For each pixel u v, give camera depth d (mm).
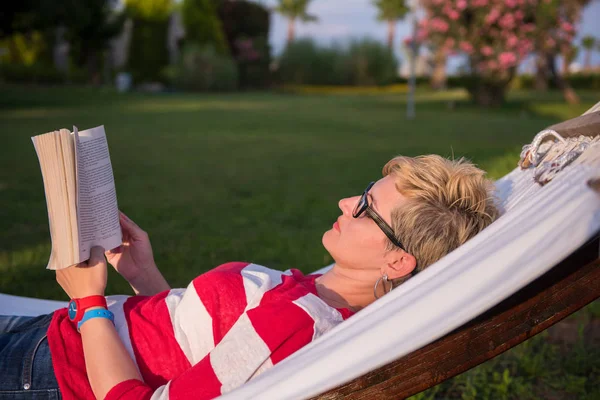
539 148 1866
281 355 1278
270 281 1432
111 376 1262
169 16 31844
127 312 1444
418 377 1164
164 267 3715
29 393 1348
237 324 1299
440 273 1164
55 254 1302
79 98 20062
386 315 1128
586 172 1179
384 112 16750
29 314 1962
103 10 27188
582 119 1628
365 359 1094
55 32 31375
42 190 5848
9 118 12898
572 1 15180
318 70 34719
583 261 1164
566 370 2564
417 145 9680
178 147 9375
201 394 1233
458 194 1437
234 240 4320
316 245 4223
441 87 33469
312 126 12805
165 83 31141
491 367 2568
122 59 33719
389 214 1439
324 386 1097
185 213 5137
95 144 1398
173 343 1382
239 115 15234
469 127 12789
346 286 1505
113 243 1425
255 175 7043
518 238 1117
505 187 1915
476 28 15750
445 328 1085
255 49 33438
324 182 6648
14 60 32312
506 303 1173
